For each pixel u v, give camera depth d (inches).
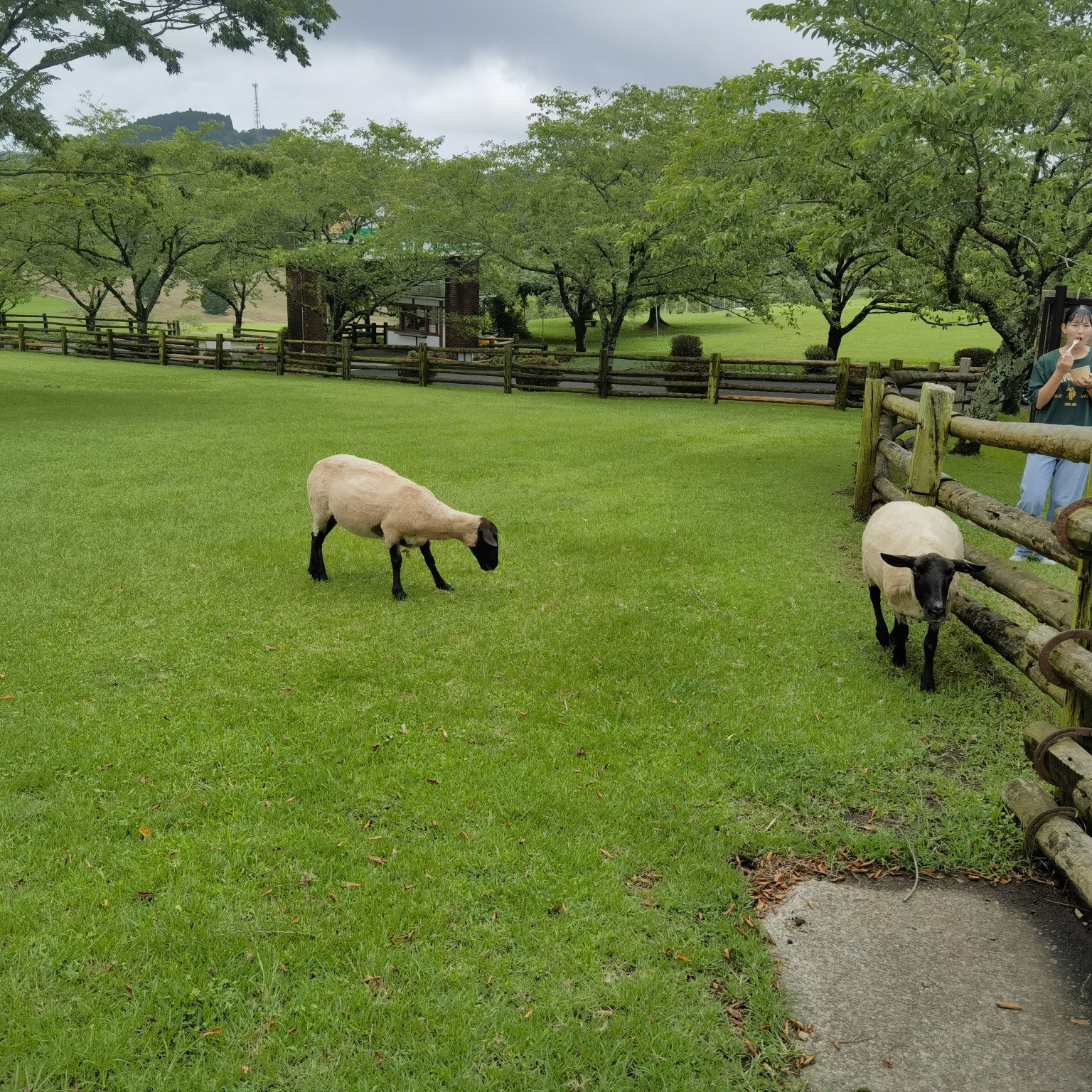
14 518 320.8
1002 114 351.3
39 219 1236.5
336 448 488.4
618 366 1211.2
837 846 138.4
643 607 244.8
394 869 126.9
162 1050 95.7
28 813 137.7
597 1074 94.4
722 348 1600.6
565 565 283.6
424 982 105.7
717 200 431.2
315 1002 102.1
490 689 191.2
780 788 152.6
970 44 370.9
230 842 131.4
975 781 157.9
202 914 115.7
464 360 1284.4
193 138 1266.0
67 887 120.1
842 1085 94.9
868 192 368.5
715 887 125.2
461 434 555.5
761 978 109.2
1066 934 119.3
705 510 358.3
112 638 213.3
